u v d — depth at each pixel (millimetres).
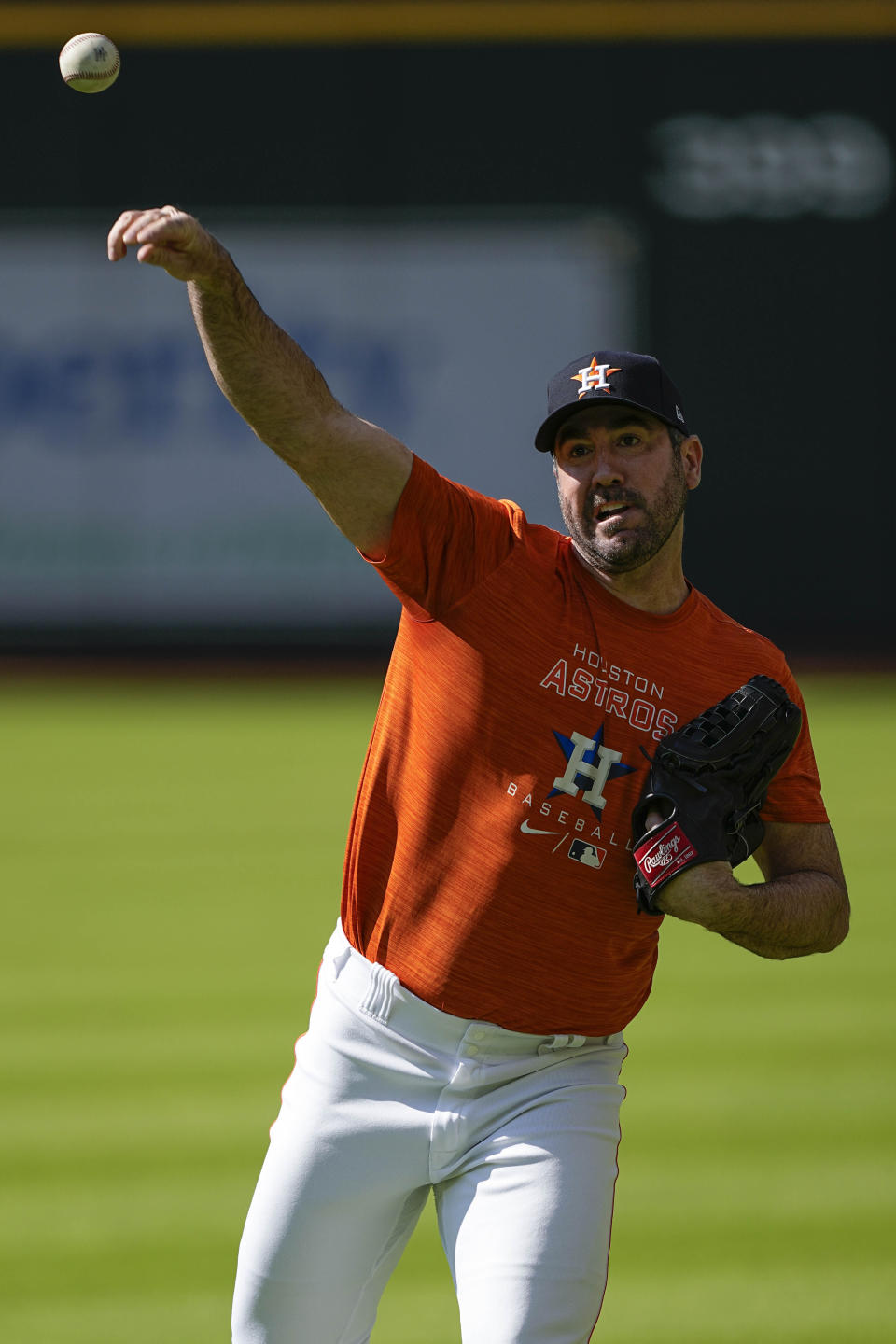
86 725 62438
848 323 84250
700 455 11281
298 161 83750
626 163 84312
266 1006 26422
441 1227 10758
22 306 81875
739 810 10625
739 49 84250
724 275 84562
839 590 84625
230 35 83438
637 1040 24938
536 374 83875
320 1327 10852
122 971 28766
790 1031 25312
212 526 81812
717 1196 18344
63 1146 19828
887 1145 19953
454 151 84000
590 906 10609
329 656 82125
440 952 10617
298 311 83812
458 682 10602
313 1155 10734
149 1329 14820
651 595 10922
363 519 10414
